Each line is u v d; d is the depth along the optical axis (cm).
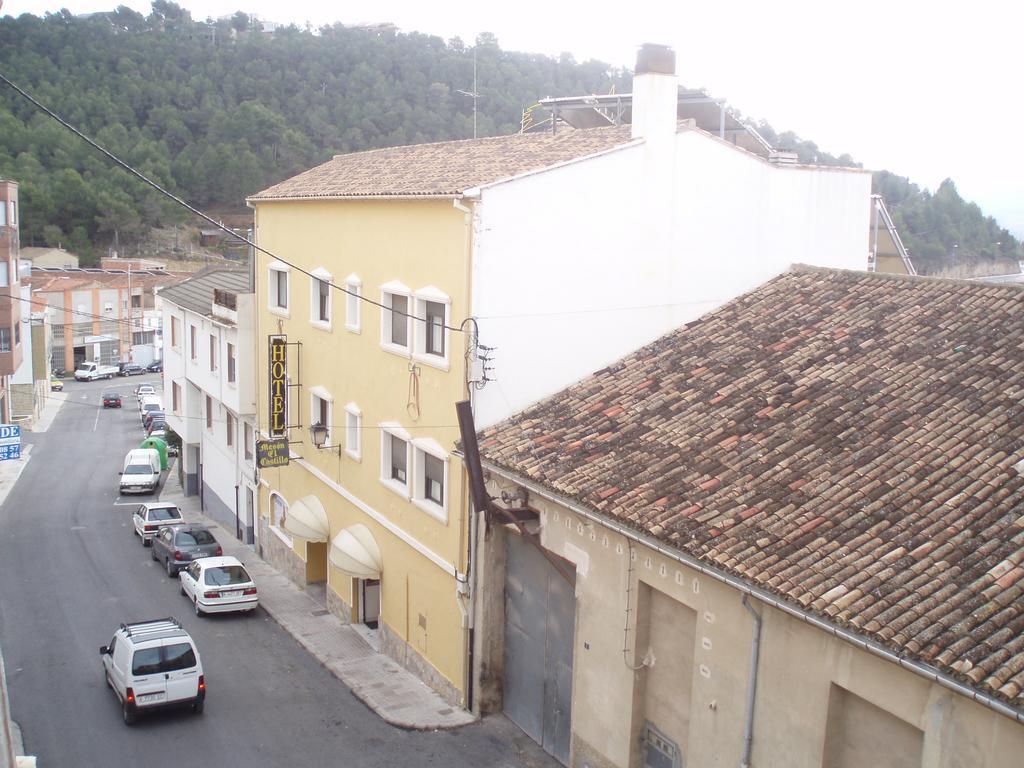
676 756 1250
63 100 10294
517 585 1680
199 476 3875
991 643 812
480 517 1694
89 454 5094
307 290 2406
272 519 2894
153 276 8956
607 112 2889
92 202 9900
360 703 1845
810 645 990
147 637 1798
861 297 1716
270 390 2489
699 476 1273
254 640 2228
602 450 1459
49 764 1597
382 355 2019
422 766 1569
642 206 1822
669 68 1812
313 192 2269
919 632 853
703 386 1565
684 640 1234
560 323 1762
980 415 1196
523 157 1900
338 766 1578
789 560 1024
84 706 1845
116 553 3077
